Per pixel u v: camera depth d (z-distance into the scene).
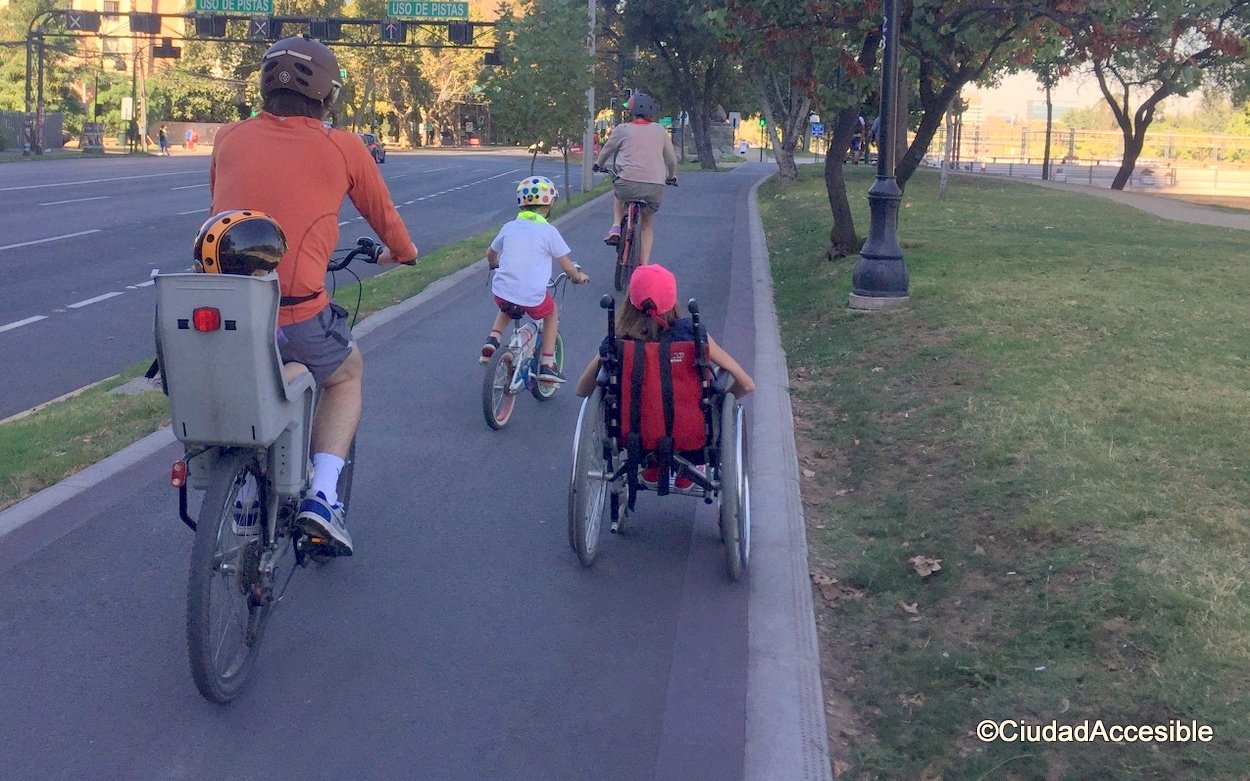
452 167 53.69
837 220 14.71
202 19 47.62
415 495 6.48
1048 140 46.34
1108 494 5.59
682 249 17.31
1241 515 5.30
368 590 5.25
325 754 3.93
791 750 3.98
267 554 4.31
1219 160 76.81
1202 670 4.01
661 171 12.72
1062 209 22.09
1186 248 14.88
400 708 4.24
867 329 10.27
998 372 8.12
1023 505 5.62
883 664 4.61
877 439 7.28
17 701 4.19
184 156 63.97
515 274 7.71
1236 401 7.20
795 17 13.63
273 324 3.98
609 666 4.59
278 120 4.46
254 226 3.95
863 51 14.23
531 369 8.07
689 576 5.50
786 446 7.27
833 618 5.11
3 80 78.12
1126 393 7.41
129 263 17.64
